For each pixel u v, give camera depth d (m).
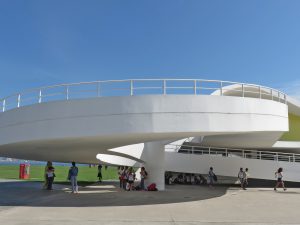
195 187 23.84
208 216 11.08
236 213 11.77
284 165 24.69
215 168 24.69
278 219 10.59
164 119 13.83
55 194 17.92
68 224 9.52
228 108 14.61
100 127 13.86
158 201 15.15
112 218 10.55
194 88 14.35
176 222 9.95
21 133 15.46
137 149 21.42
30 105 15.23
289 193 19.55
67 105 14.29
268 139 22.77
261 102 15.66
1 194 17.83
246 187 24.39
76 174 18.97
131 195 17.69
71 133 14.06
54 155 21.73
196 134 14.90
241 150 26.80
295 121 30.50
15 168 52.53
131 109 13.82
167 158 24.83
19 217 10.62
